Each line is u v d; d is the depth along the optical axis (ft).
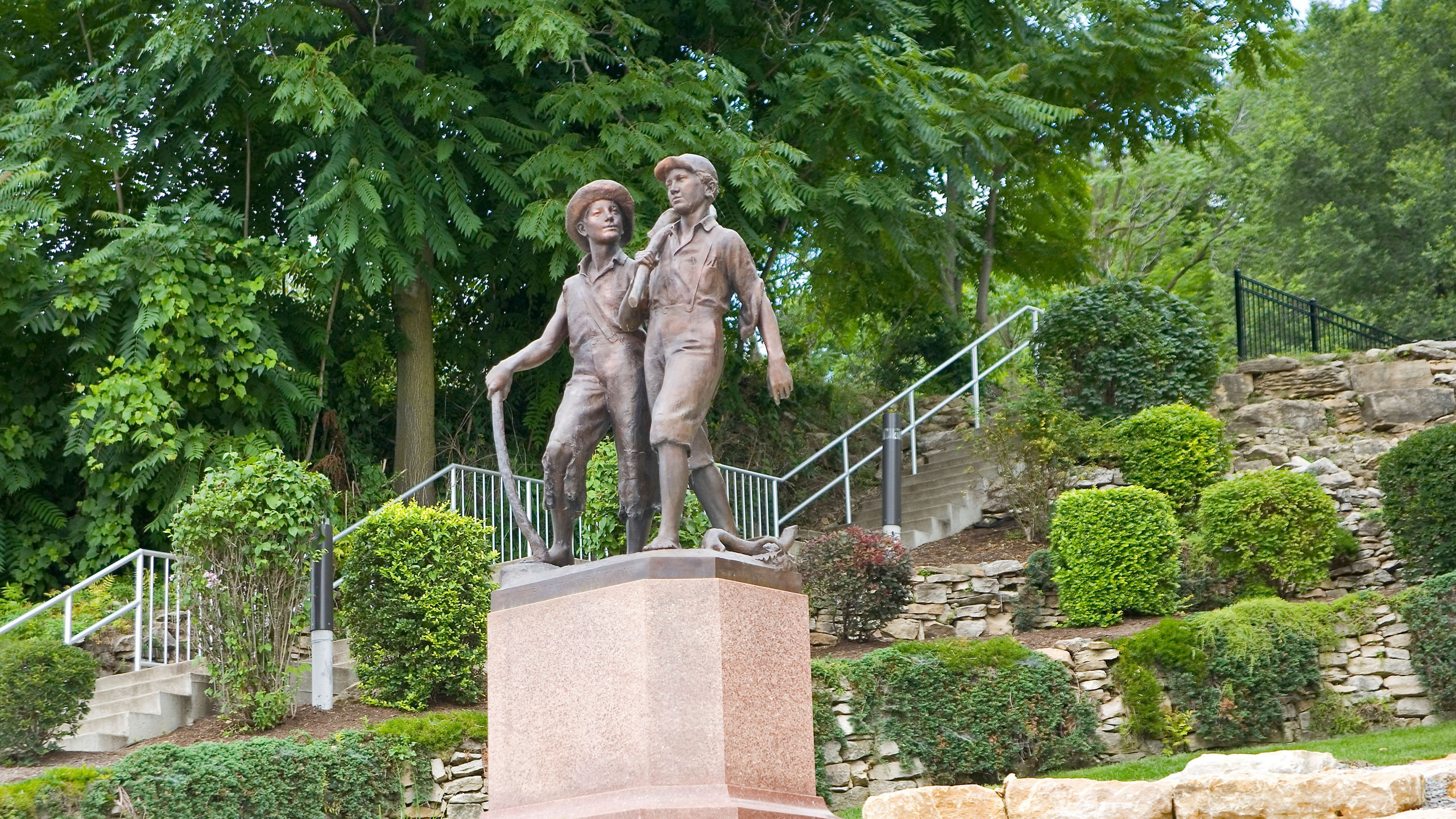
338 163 47.93
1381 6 99.96
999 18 64.39
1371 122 97.76
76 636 39.73
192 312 49.03
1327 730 39.27
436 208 50.78
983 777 37.81
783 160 50.37
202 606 37.27
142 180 54.70
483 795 35.19
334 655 43.27
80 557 51.70
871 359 82.07
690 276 22.79
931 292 69.72
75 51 55.62
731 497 53.52
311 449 52.90
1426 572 42.98
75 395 51.85
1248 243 107.86
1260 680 39.32
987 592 47.16
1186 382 57.57
